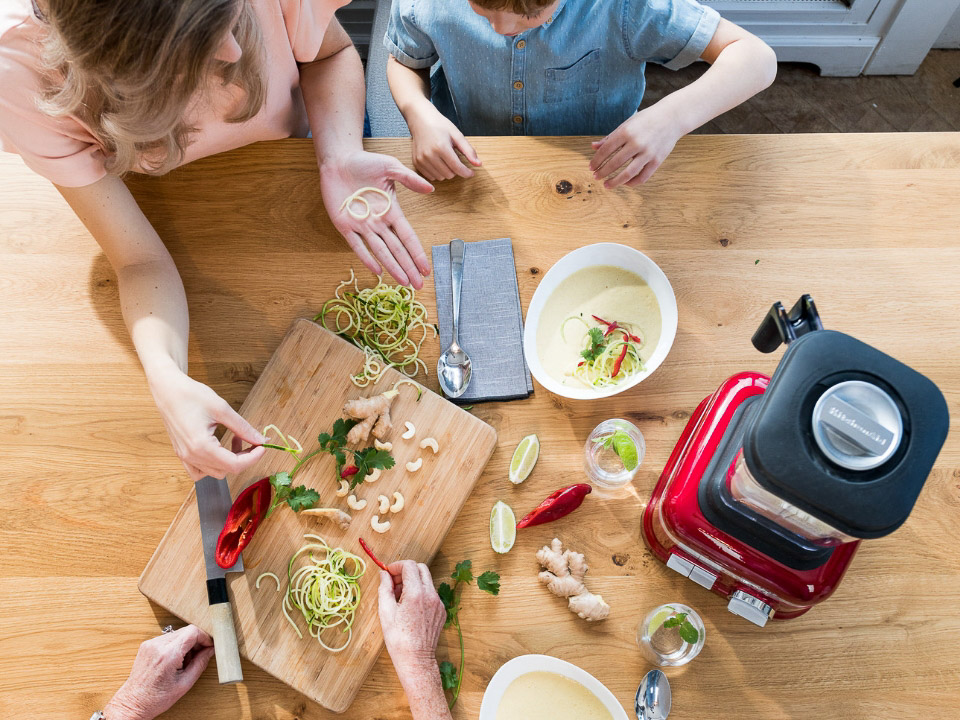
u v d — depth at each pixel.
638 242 1.28
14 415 1.21
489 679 1.12
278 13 1.19
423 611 1.08
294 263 1.28
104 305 1.25
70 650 1.13
